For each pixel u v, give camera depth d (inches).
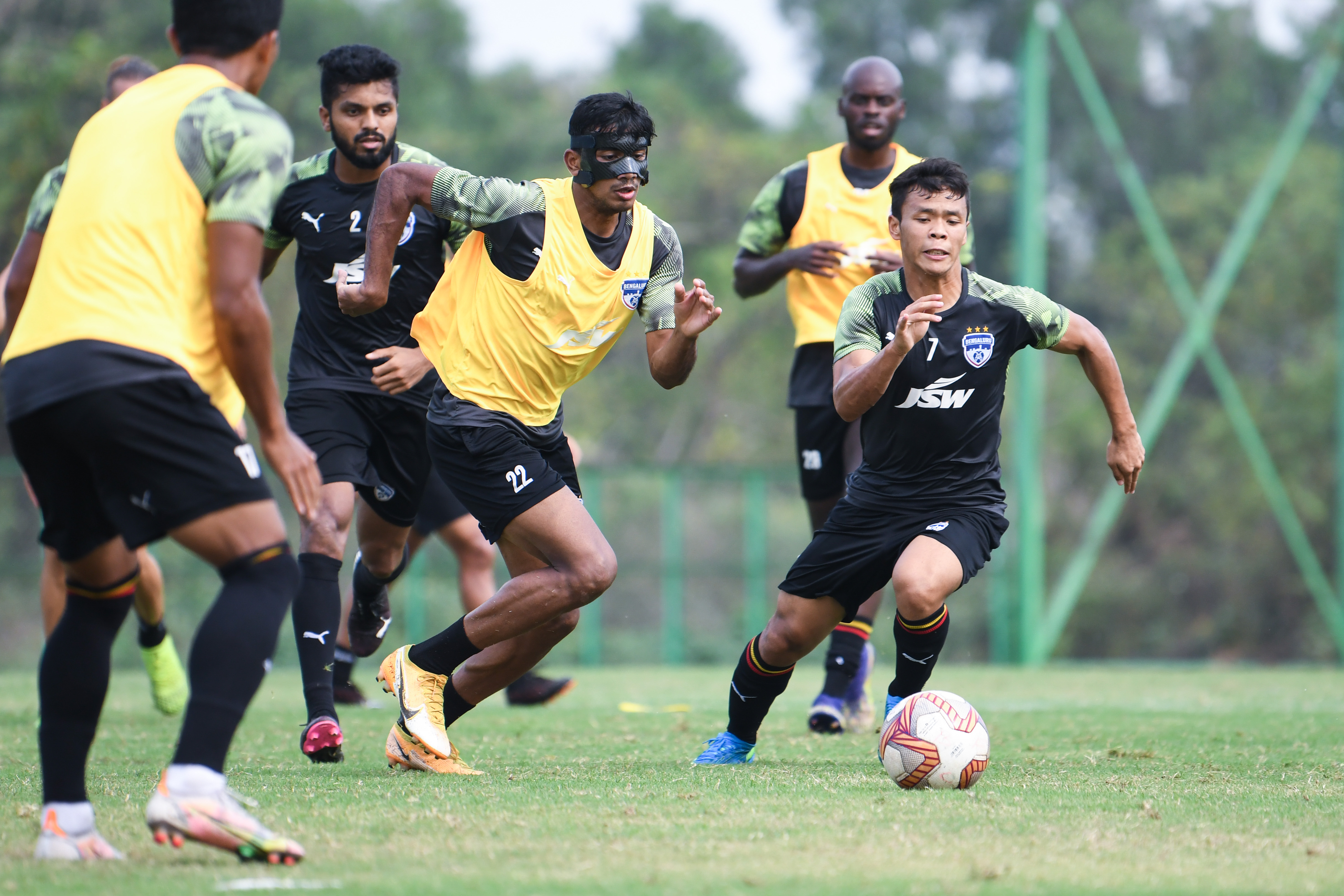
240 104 409.4
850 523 655.8
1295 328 3206.2
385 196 628.7
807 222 945.5
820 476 936.9
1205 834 446.3
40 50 2952.8
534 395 631.2
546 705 1104.2
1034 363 1881.2
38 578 2095.2
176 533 398.9
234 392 490.6
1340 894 362.3
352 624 867.4
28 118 2753.4
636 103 614.2
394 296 754.8
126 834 442.9
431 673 622.8
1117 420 667.4
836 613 658.2
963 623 2723.9
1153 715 979.9
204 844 386.3
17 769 627.5
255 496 404.8
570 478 663.8
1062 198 3735.2
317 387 753.0
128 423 387.5
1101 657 3166.8
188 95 411.8
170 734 820.0
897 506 652.7
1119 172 1995.6
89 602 426.0
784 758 695.7
